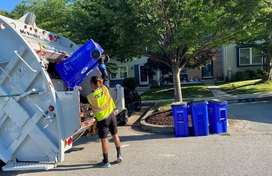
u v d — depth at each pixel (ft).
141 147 23.53
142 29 28.76
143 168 18.22
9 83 17.13
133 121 37.29
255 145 21.94
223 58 79.36
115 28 27.76
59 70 20.35
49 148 16.89
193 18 28.63
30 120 16.92
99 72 23.73
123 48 33.42
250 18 26.73
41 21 48.08
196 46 32.19
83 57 19.61
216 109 26.40
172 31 31.58
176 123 26.63
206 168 17.53
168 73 74.54
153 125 30.63
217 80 79.87
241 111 37.65
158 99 56.54
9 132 17.39
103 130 18.86
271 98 46.24
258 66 77.56
